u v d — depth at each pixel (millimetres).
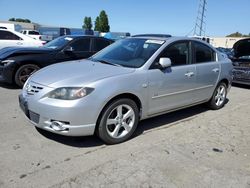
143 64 4211
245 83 8883
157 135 4379
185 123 5023
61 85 3535
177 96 4742
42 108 3547
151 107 4332
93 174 3135
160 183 3020
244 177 3223
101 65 4305
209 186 3014
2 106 5582
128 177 3104
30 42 11211
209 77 5410
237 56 9727
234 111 5973
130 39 5094
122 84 3793
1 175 3037
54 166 3268
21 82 7320
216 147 4020
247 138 4414
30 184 2896
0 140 3902
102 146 3865
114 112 3885
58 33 40344
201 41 5395
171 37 4855
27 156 3479
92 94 3521
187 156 3680
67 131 3514
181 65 4773
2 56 7270
